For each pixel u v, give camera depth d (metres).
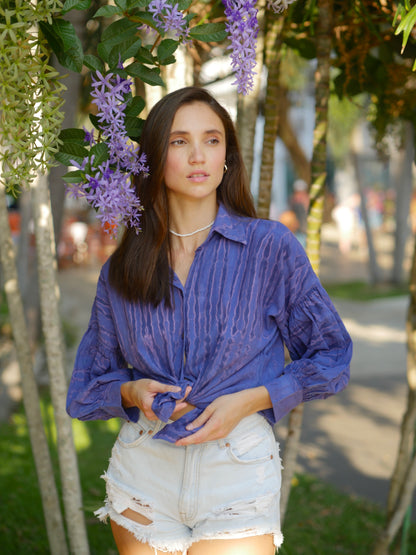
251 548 1.58
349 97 2.98
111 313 1.76
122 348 1.72
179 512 1.61
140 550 1.67
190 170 1.60
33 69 1.43
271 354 1.67
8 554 3.36
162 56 1.60
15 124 1.46
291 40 2.76
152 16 1.51
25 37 1.44
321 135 2.32
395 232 14.09
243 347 1.59
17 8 1.41
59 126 1.53
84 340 1.84
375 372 7.68
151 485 1.64
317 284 1.65
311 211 2.35
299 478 4.72
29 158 1.48
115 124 1.53
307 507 4.23
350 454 5.25
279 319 1.65
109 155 1.58
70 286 13.84
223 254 1.63
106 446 5.15
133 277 1.65
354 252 20.52
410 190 13.86
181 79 2.21
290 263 1.63
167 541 1.63
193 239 1.68
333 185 28.34
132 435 1.68
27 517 3.84
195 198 1.65
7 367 6.16
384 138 3.13
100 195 1.50
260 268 1.62
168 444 1.62
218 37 1.57
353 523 3.98
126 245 1.68
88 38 3.08
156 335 1.63
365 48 2.61
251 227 1.65
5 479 4.42
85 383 1.81
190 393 1.60
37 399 2.76
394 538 3.31
